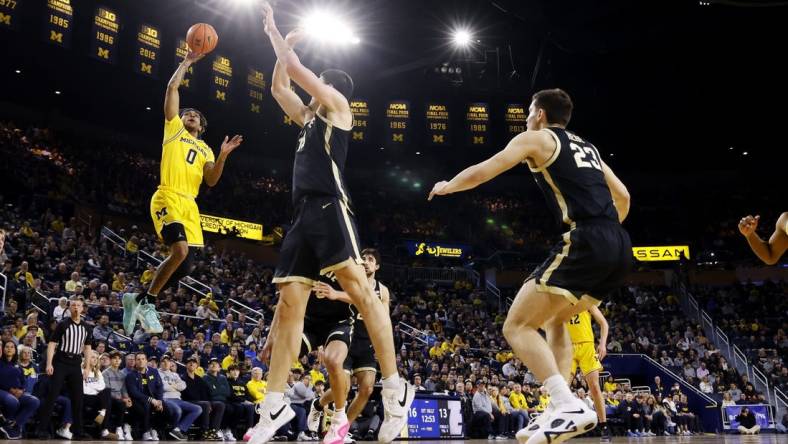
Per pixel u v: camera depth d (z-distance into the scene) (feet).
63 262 52.34
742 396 68.69
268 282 69.46
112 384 33.96
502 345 71.92
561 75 104.83
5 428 28.76
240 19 89.25
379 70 104.37
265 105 98.37
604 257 10.78
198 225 18.66
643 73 103.50
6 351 29.43
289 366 12.00
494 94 108.78
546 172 11.44
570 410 10.09
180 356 39.68
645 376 75.87
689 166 114.42
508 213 111.04
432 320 76.54
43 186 73.72
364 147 107.14
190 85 90.17
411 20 93.35
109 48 83.10
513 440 40.57
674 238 104.42
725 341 81.15
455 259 101.65
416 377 43.70
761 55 97.60
